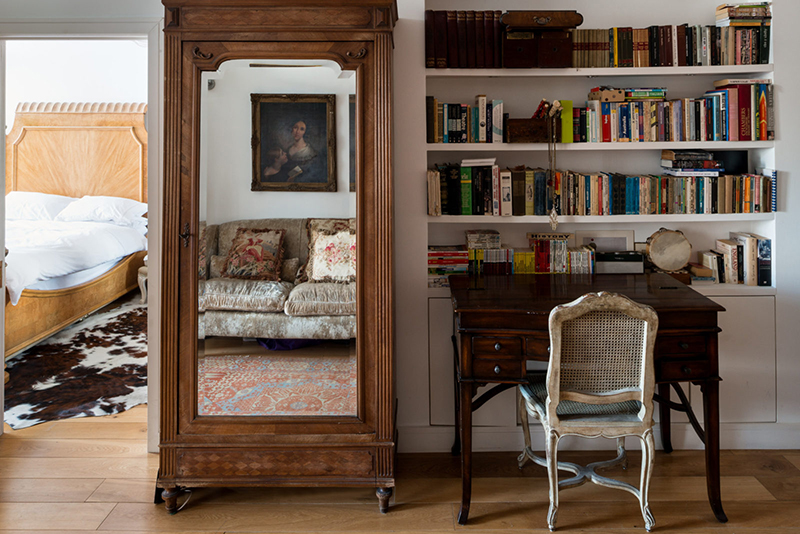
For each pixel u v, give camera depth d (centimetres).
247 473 246
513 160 317
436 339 297
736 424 298
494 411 299
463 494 237
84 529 231
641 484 227
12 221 607
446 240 321
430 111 293
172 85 236
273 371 246
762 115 290
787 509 243
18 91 659
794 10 287
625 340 217
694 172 297
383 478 244
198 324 244
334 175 243
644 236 318
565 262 300
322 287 245
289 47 237
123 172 662
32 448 302
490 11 284
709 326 229
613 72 289
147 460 289
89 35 288
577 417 225
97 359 456
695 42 291
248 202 243
